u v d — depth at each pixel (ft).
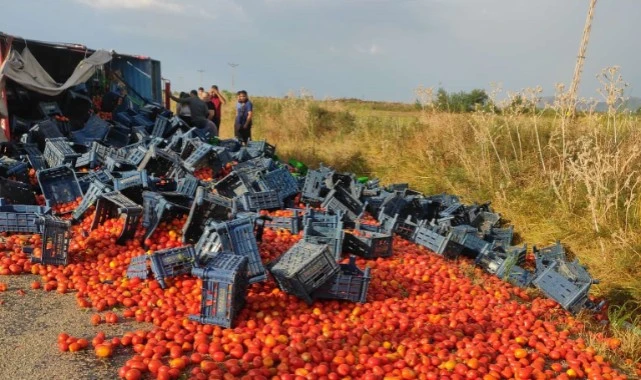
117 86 62.80
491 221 36.22
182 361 14.70
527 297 24.36
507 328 19.36
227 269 17.42
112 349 15.61
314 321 18.45
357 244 25.76
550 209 35.86
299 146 62.69
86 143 41.81
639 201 31.63
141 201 28.68
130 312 18.26
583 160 33.53
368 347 16.30
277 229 28.30
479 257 28.81
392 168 50.03
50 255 21.72
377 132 59.62
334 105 78.59
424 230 30.42
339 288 20.11
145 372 14.44
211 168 37.50
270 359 15.03
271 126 73.97
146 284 20.30
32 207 25.76
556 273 24.26
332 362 15.25
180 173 33.65
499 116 47.98
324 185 36.52
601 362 17.40
